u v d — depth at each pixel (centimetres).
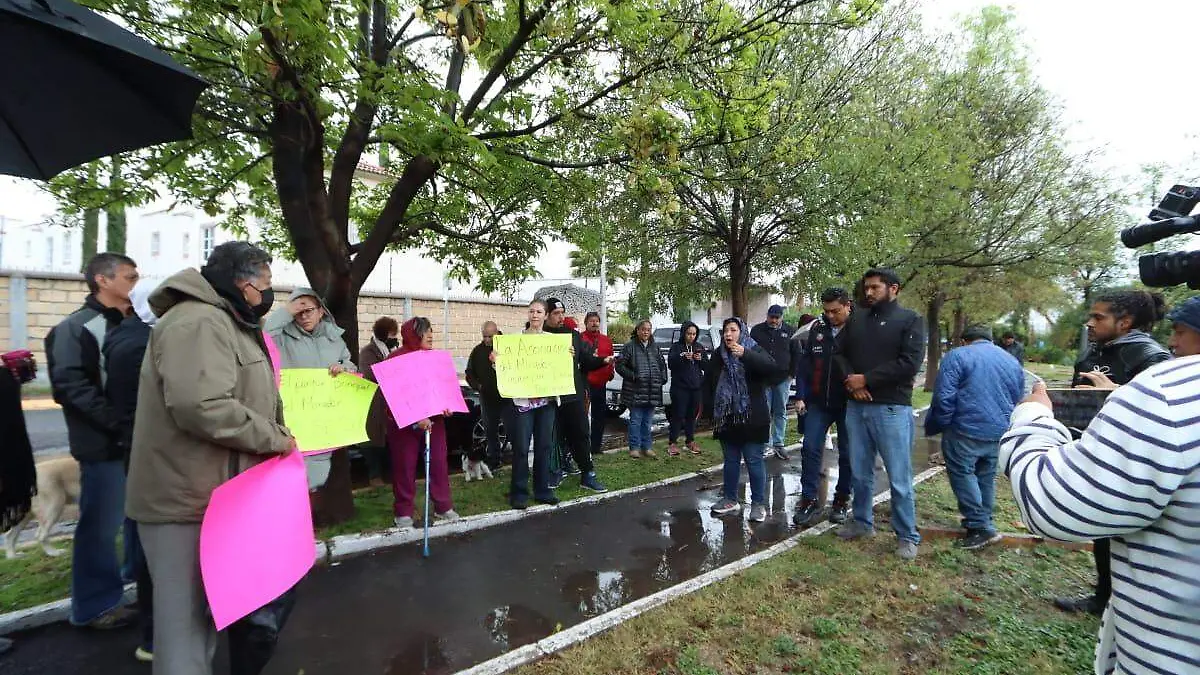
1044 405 169
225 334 230
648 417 788
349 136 489
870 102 989
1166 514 129
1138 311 351
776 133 794
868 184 911
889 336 438
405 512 487
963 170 1162
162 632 226
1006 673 292
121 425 320
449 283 1656
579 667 292
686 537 497
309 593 382
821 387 536
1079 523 133
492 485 631
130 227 2336
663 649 310
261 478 240
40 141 253
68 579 380
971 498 462
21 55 222
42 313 1137
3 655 305
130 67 236
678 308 1261
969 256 1406
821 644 317
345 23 386
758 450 540
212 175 581
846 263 941
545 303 623
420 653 312
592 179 605
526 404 545
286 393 398
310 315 429
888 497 610
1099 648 160
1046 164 1386
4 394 297
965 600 367
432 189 654
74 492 428
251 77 373
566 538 491
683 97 493
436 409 462
